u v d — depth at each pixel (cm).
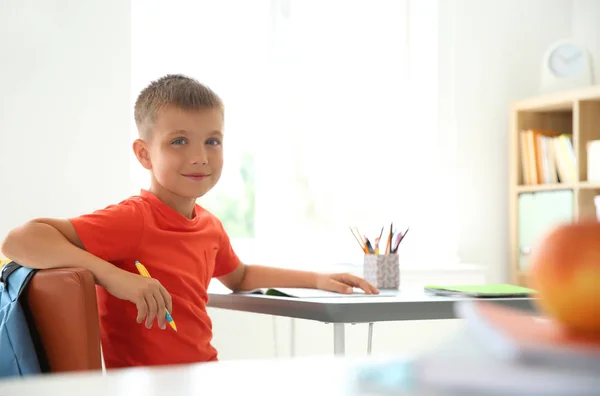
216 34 276
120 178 235
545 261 32
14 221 220
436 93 300
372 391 26
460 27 304
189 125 152
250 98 284
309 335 265
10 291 127
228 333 249
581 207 278
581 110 281
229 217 284
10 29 221
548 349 27
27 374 116
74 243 135
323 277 165
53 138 226
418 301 135
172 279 145
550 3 321
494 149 309
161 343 140
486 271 299
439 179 300
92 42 232
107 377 30
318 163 293
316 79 293
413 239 299
